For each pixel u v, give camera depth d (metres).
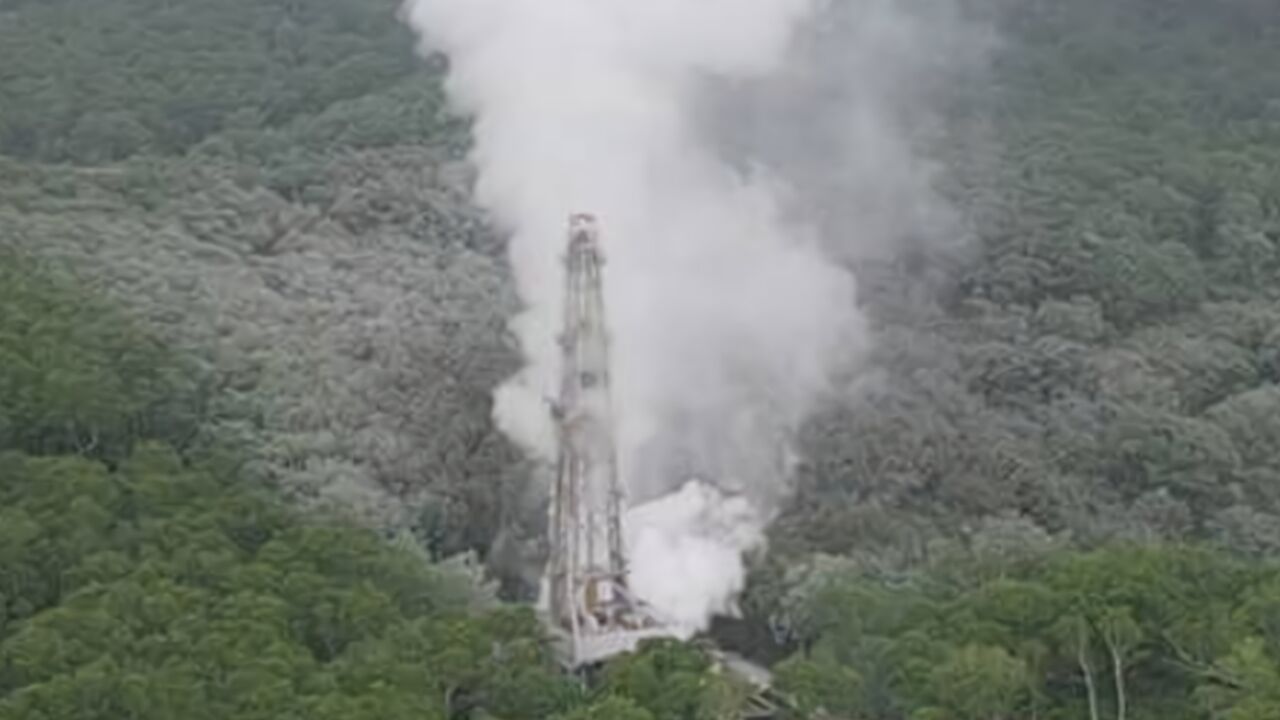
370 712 122.44
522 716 133.12
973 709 131.25
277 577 140.88
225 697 125.88
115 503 151.88
